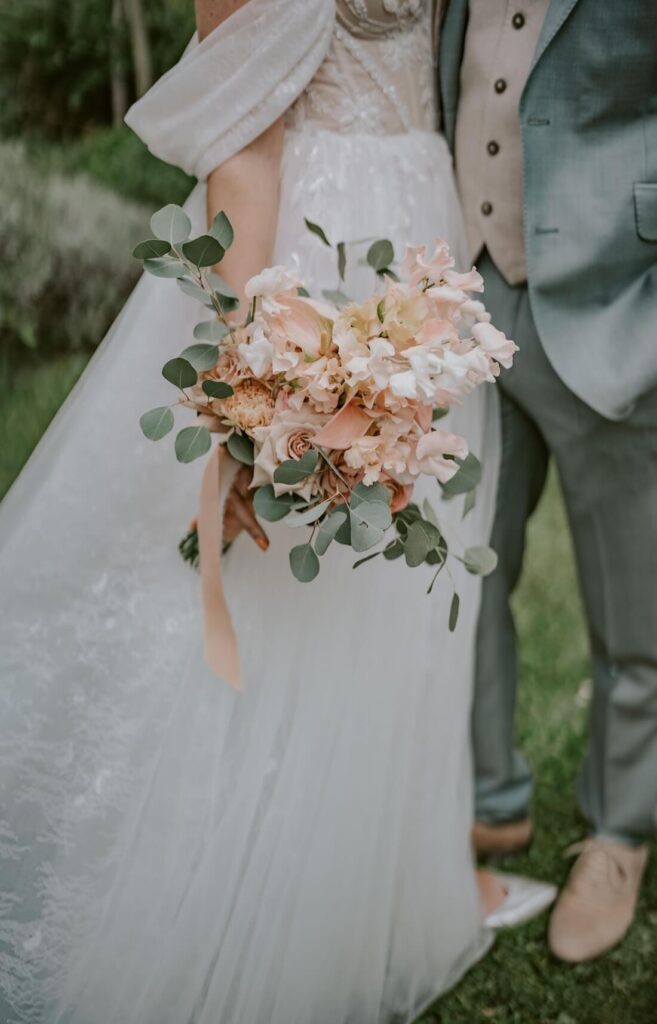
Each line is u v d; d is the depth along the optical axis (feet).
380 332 4.34
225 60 4.85
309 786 5.24
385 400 4.22
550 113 5.34
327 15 4.92
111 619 5.16
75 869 5.00
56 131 17.69
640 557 6.14
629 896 6.67
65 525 5.15
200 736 5.13
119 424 5.20
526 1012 6.07
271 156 5.07
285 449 4.32
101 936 5.01
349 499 4.42
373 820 5.43
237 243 4.97
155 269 4.42
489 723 6.85
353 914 5.44
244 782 5.15
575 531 6.42
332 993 5.49
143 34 16.61
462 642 5.89
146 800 5.08
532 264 5.52
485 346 4.36
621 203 5.43
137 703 5.12
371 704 5.38
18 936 4.97
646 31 5.16
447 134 5.74
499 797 7.04
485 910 6.64
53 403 13.30
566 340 5.57
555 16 5.13
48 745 5.04
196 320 5.28
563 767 8.02
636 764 6.63
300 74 4.93
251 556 5.27
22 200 14.75
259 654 5.22
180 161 5.10
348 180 5.22
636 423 5.75
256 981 5.20
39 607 5.13
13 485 5.49
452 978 6.18
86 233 14.79
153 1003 5.08
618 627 6.41
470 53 5.54
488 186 5.65
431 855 5.89
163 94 4.91
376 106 5.24
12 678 5.06
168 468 5.23
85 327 14.90
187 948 5.08
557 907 6.65
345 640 5.30
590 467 6.06
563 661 9.35
